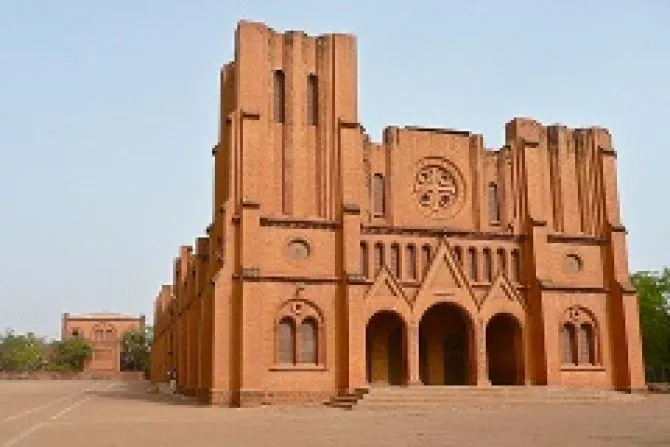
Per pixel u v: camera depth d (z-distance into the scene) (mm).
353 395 41531
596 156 53469
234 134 44812
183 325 65938
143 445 20844
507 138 53062
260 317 42500
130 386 92188
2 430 27078
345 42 48281
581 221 52188
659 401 43625
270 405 41719
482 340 47094
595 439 21672
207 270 48219
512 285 48781
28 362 159375
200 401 46438
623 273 51375
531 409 37031
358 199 46031
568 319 49344
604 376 49625
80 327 160625
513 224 50438
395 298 45781
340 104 47219
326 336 44000
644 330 75938
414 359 45250
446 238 48344
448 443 20719
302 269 44531
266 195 44656
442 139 50531
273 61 46969
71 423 29750
